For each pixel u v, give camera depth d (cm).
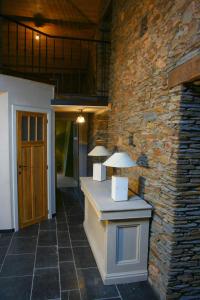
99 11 497
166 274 209
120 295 229
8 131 351
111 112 409
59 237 350
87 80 669
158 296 225
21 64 646
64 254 302
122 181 252
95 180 352
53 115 420
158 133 228
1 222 362
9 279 250
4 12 511
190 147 195
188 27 175
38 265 276
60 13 526
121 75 351
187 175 196
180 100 189
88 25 550
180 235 202
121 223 238
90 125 555
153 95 239
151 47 242
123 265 246
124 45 337
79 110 472
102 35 465
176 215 199
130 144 310
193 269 208
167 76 208
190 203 200
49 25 548
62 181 752
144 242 247
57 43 601
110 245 239
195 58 163
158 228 228
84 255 300
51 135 418
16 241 335
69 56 649
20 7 508
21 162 372
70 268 271
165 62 212
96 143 470
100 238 271
